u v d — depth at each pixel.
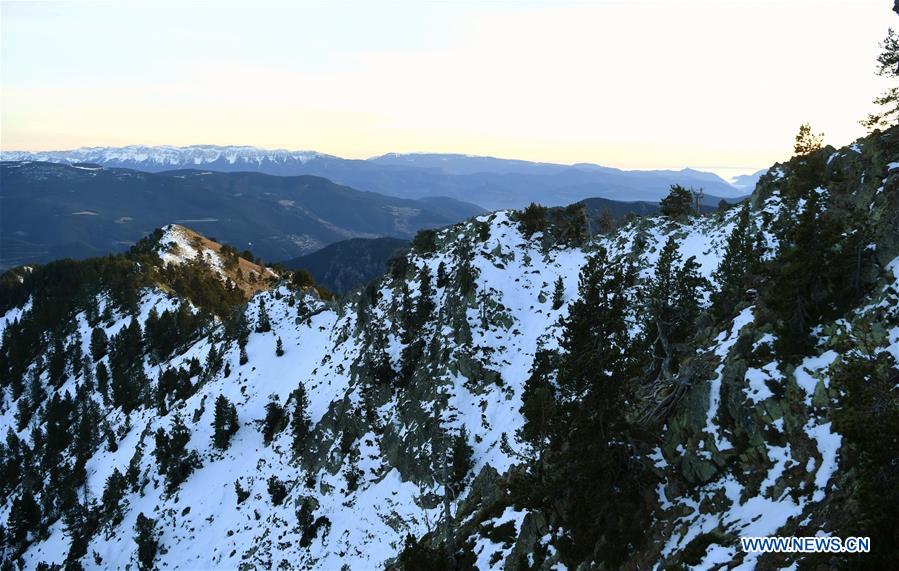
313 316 134.38
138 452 119.25
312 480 88.06
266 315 135.62
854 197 46.69
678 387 38.09
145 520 94.56
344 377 104.19
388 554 68.38
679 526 31.47
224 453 106.44
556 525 39.44
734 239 60.47
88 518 110.50
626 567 31.59
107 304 196.50
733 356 36.00
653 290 57.88
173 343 163.38
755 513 28.50
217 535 90.50
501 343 84.06
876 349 30.06
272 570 77.00
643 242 86.56
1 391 193.50
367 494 79.88
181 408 124.56
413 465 76.25
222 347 137.62
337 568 70.88
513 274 94.75
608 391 35.22
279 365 123.25
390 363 94.56
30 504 123.12
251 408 113.44
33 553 116.00
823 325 33.81
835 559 21.39
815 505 25.83
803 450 29.02
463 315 88.38
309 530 79.00
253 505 92.44
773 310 36.09
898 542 20.03
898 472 21.08
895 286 32.25
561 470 38.62
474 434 74.50
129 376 155.50
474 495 64.44
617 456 36.09
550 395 48.41
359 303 116.19
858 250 34.94
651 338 53.09
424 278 103.31
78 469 128.50
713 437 33.78
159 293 194.12
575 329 38.12
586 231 104.62
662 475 35.16
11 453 154.00
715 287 62.91
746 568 24.72
